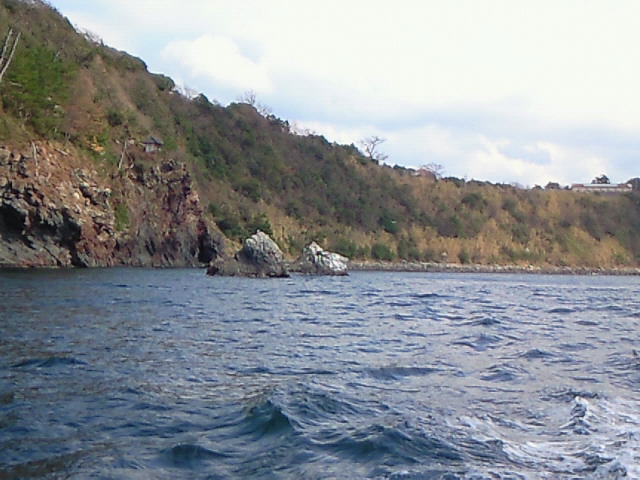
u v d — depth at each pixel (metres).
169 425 8.11
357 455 7.09
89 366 11.52
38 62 55.59
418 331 18.73
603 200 138.50
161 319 19.33
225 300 27.38
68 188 51.12
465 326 20.27
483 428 8.22
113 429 7.86
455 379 11.59
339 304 27.92
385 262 101.12
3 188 45.97
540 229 126.62
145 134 72.31
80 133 59.09
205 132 98.94
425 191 123.69
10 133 49.41
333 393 10.04
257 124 111.12
